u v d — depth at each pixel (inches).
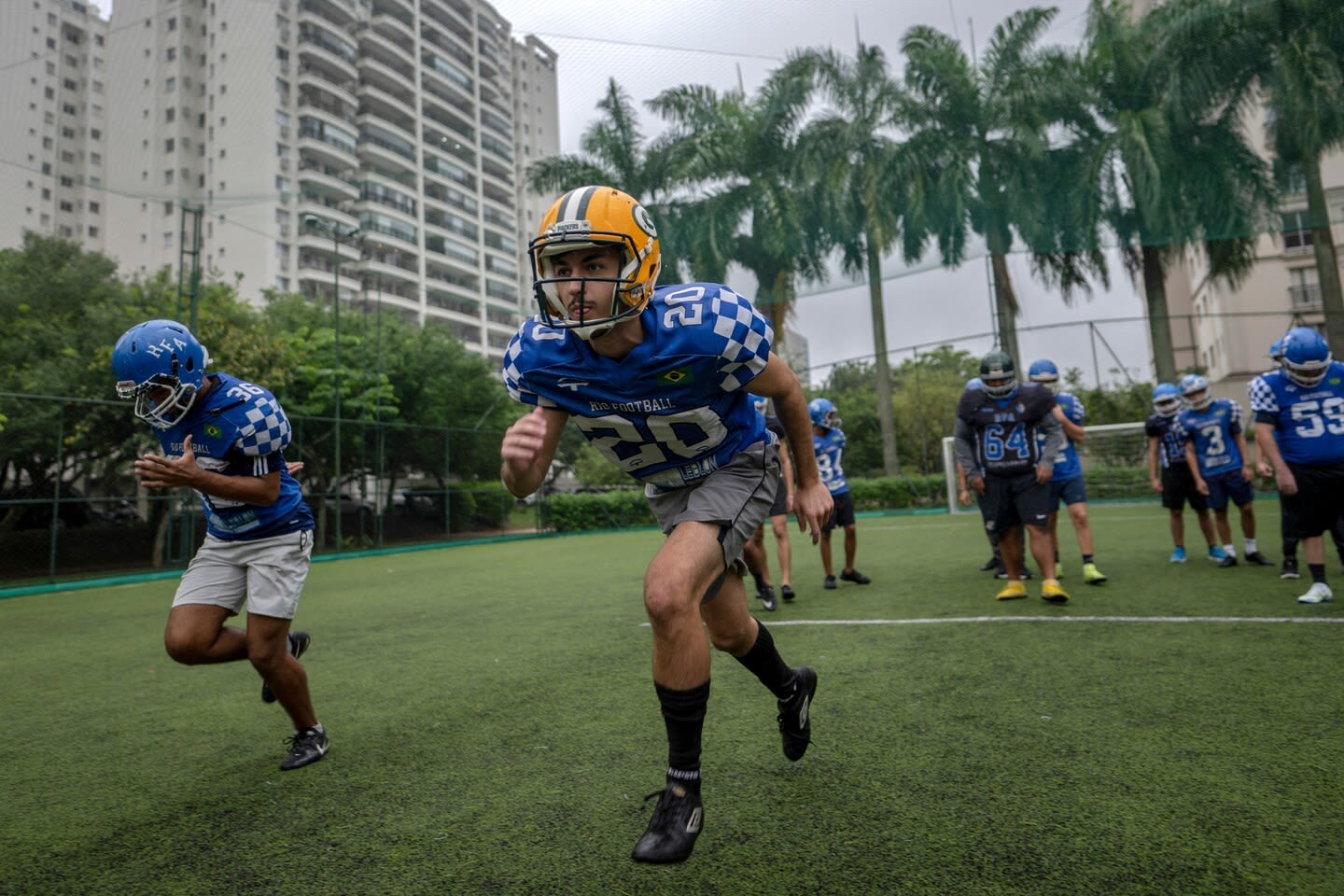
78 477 572.4
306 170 1793.8
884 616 190.2
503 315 2506.2
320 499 665.0
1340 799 75.4
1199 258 1012.5
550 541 625.9
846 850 70.1
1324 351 172.1
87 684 159.8
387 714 125.4
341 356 735.1
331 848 76.8
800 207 654.5
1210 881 62.0
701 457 78.0
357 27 1983.3
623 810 82.1
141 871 74.4
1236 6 490.3
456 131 2343.8
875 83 648.4
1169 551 299.3
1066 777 84.0
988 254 590.2
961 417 208.8
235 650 104.0
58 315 650.8
